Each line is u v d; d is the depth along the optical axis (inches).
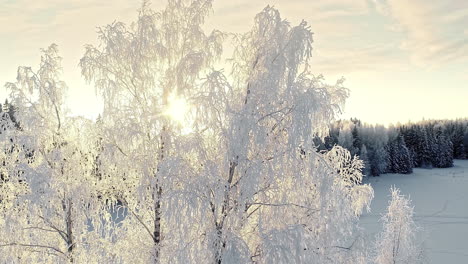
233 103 284.0
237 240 263.0
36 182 286.0
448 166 3149.6
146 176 285.4
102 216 329.1
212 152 294.7
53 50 327.0
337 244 307.4
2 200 318.7
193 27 300.4
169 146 285.1
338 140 2324.1
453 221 1407.5
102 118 300.7
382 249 530.3
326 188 282.2
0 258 304.8
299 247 258.8
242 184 269.4
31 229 320.5
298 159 278.5
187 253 268.8
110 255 302.7
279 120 273.3
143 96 309.4
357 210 328.8
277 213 287.7
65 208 320.2
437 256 985.5
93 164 328.8
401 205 531.2
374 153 2674.7
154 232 305.7
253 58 289.7
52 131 321.7
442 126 3668.8
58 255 314.0
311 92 265.6
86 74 292.0
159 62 309.4
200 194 268.2
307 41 267.9
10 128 307.6
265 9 284.5
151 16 302.2
